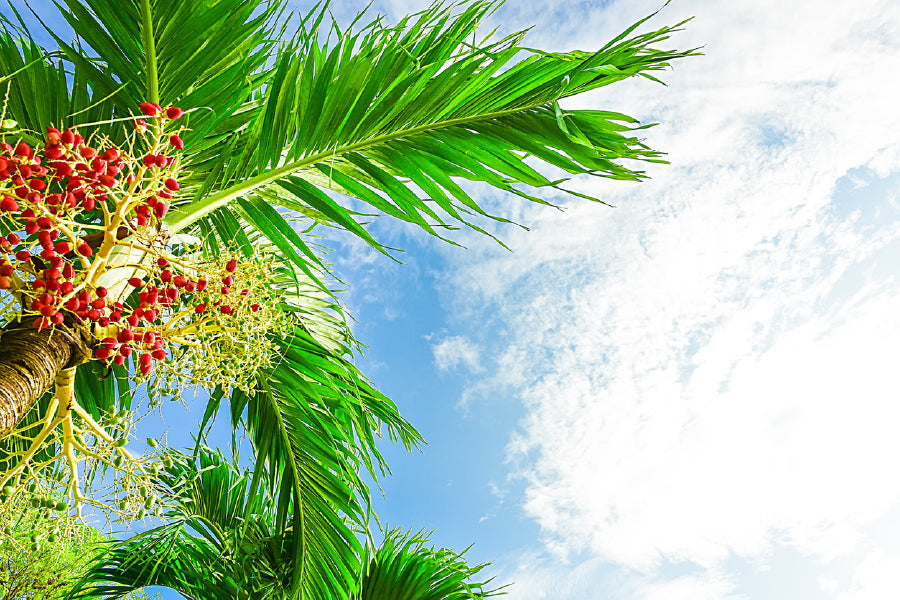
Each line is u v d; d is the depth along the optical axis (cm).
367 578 445
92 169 152
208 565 422
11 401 126
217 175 242
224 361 198
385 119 240
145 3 216
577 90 226
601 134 234
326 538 376
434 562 450
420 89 237
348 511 369
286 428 361
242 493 437
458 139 239
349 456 360
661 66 221
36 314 143
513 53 228
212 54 229
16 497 162
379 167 250
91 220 222
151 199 168
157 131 170
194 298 184
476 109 240
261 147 234
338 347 363
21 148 148
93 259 169
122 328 157
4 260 144
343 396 352
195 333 185
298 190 243
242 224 301
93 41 224
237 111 275
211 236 252
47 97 229
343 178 252
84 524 173
